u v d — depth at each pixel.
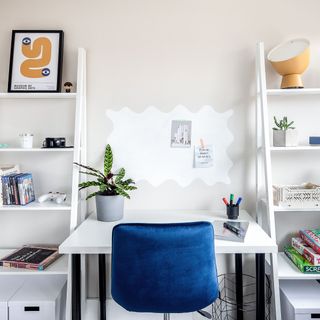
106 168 1.86
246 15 1.94
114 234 1.23
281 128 1.81
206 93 1.96
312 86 1.95
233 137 1.97
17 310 1.63
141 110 1.97
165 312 1.27
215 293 1.31
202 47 1.95
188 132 1.97
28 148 1.79
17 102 1.98
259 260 1.51
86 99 1.97
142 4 1.95
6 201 1.78
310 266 1.63
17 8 1.96
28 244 2.02
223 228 1.59
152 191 2.00
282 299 1.76
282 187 1.75
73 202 1.73
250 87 1.95
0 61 1.96
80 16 1.95
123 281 1.24
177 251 1.20
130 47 1.96
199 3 1.95
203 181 1.99
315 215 1.98
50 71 1.89
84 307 1.94
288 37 1.94
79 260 1.51
